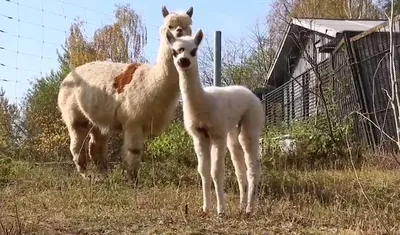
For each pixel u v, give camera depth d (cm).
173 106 435
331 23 873
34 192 377
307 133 629
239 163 338
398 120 240
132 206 333
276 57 1073
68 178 440
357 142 609
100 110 452
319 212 311
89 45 1023
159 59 423
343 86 669
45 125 642
